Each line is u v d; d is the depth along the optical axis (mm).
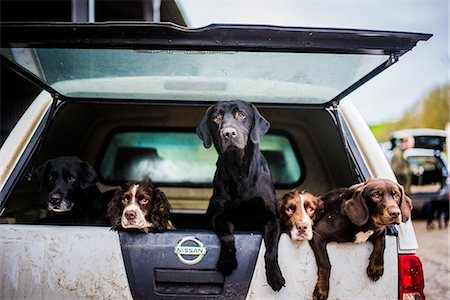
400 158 14555
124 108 4348
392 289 2357
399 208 2357
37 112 3119
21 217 3498
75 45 2406
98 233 2357
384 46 2350
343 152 3584
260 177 2930
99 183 4422
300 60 2719
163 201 2578
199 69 3004
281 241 2355
